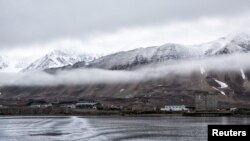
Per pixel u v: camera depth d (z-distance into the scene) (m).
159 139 149.50
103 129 196.88
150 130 192.88
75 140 142.38
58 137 153.62
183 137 157.88
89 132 177.12
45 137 154.12
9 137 155.12
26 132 177.50
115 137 155.12
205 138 154.38
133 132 180.00
